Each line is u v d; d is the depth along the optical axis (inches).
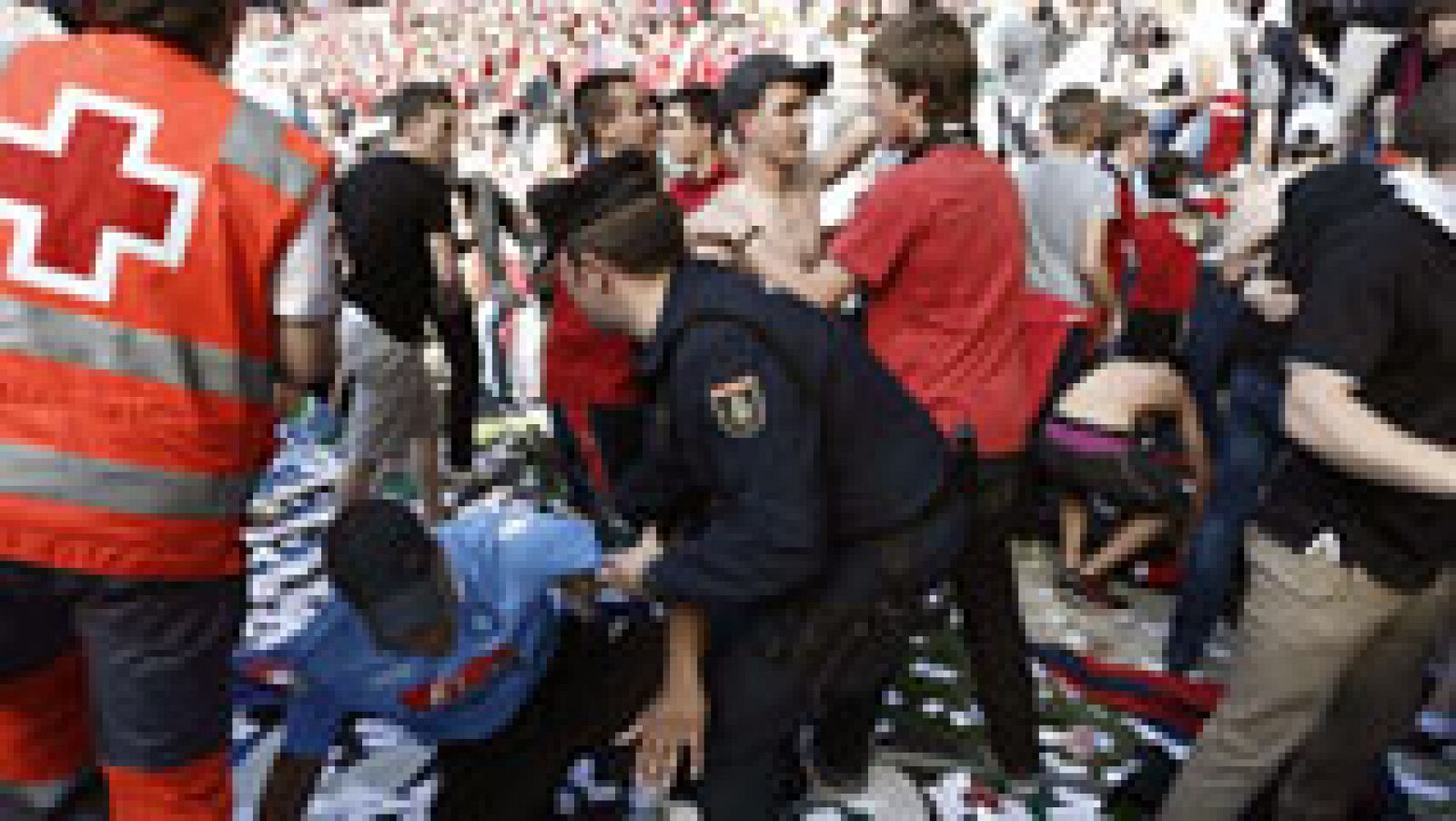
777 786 87.3
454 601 85.9
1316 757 87.4
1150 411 142.6
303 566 148.9
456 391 174.7
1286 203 108.9
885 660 83.7
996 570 103.1
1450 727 116.3
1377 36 140.3
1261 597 82.2
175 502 65.5
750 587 72.1
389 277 141.6
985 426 95.7
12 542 63.3
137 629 67.0
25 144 61.8
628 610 101.2
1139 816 104.7
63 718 77.5
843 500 76.8
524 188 299.9
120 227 62.2
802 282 104.2
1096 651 132.8
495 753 96.8
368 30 737.0
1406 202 69.1
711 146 135.6
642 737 83.7
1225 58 293.7
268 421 70.2
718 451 71.8
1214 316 130.0
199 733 71.5
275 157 66.0
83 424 62.7
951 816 104.0
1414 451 68.7
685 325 72.0
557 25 671.8
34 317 61.7
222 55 68.6
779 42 522.3
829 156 142.0
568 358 131.1
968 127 99.5
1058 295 146.6
